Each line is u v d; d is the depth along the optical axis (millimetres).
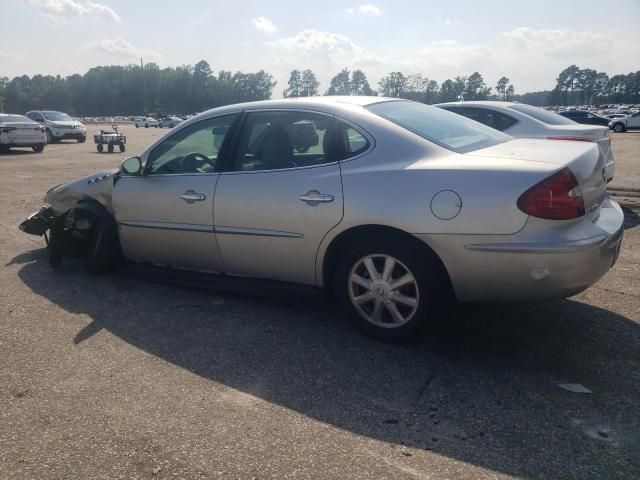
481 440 2656
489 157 3459
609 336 3764
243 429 2791
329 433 2746
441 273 3512
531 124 8164
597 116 36031
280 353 3643
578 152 3533
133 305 4539
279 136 4070
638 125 36906
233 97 144500
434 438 2686
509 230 3186
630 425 2748
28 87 154000
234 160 4246
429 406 2969
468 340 3760
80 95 148000
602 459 2496
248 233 4098
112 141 20875
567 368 3344
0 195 10203
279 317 4254
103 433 2773
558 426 2752
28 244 6539
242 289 4359
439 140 3729
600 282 4828
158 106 142375
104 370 3434
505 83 116750
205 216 4301
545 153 3525
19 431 2805
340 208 3650
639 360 3424
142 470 2492
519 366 3387
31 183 11844
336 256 3920
